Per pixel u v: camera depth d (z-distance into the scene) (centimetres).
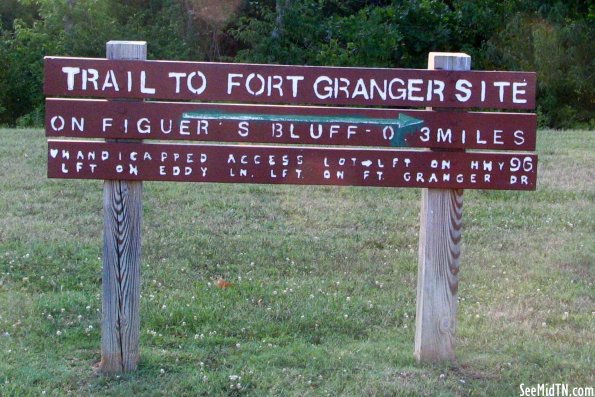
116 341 604
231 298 764
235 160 592
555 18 2542
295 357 640
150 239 923
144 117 586
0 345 650
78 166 585
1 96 2761
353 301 767
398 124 595
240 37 2878
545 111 2484
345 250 917
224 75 588
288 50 2841
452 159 596
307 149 594
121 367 606
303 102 593
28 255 852
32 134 1537
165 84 585
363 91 592
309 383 595
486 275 848
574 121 2450
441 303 614
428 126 594
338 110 594
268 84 590
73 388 582
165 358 632
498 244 950
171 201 1074
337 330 709
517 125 594
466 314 741
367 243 946
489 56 2664
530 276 850
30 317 704
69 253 873
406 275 850
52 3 3055
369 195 1130
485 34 2775
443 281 613
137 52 584
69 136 584
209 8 3081
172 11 3155
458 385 590
